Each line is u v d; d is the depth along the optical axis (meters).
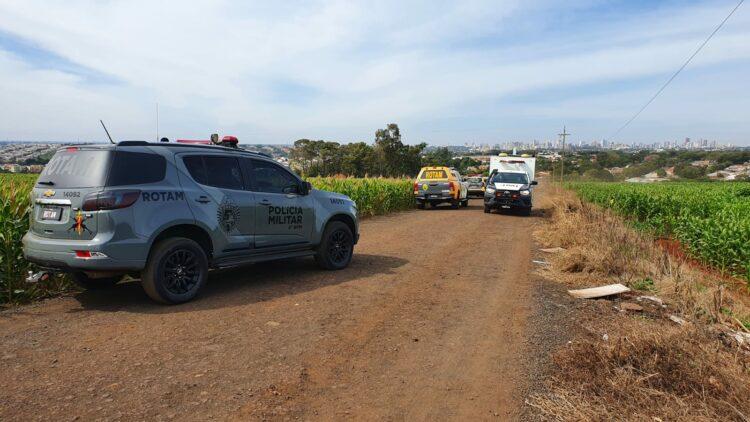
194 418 3.06
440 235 12.53
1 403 3.16
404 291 6.54
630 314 5.71
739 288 8.06
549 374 3.93
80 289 6.23
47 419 2.97
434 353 4.36
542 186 53.28
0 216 5.64
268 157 6.92
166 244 5.38
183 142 6.60
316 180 17.30
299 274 7.43
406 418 3.21
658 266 7.65
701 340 4.30
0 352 4.05
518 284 7.14
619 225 11.20
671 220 13.90
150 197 5.30
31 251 5.23
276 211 6.74
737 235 9.12
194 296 5.71
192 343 4.37
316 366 3.98
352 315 5.39
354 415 3.22
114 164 5.12
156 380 3.59
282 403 3.33
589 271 7.81
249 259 6.46
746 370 3.86
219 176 6.16
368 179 20.77
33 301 5.67
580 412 3.24
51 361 3.88
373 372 3.92
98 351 4.12
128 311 5.27
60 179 5.22
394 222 15.86
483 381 3.80
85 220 4.95
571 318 5.46
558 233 11.51
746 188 27.70
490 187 19.34
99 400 3.25
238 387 3.53
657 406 3.30
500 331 4.98
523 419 3.22
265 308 5.53
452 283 7.10
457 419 3.21
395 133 69.38
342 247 7.98
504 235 12.69
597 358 4.05
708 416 3.16
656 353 3.86
